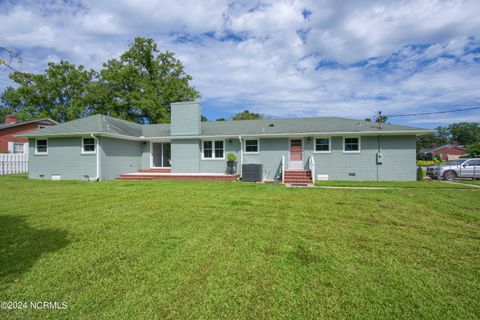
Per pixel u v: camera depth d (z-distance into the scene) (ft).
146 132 56.90
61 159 45.60
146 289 8.44
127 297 7.98
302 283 8.82
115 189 31.24
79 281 8.94
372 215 18.48
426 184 37.32
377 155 43.04
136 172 52.90
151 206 21.26
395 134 42.29
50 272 9.57
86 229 14.84
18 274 9.40
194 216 17.99
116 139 47.67
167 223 16.19
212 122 59.26
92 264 10.27
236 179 45.27
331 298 7.94
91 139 44.32
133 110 96.84
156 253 11.39
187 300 7.82
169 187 33.42
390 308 7.43
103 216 17.88
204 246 12.24
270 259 10.77
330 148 44.88
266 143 47.34
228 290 8.37
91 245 12.32
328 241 13.01
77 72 100.17
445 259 10.84
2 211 19.25
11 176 50.14
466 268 10.00
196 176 45.21
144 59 97.55
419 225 15.94
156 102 92.12
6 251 11.54
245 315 7.12
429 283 8.84
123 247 12.09
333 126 47.03
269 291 8.32
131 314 7.14
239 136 46.73
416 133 41.34
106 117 54.54
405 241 13.03
